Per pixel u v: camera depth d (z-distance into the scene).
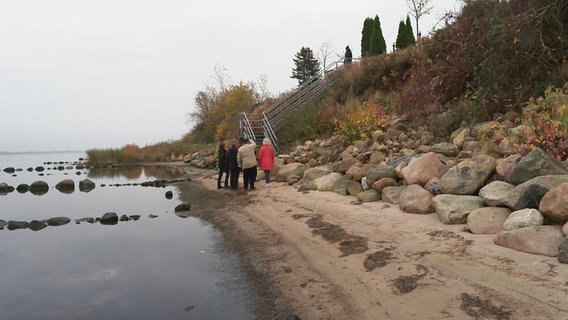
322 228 7.03
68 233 8.72
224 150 14.05
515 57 9.37
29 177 23.89
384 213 7.02
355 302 4.32
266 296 4.83
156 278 5.70
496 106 9.70
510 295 3.64
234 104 33.16
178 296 5.00
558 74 8.89
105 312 4.62
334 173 10.36
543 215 4.65
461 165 6.60
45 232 8.85
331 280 4.99
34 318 4.53
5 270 6.25
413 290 4.20
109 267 6.29
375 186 8.12
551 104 7.44
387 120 13.14
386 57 17.73
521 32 9.14
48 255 7.04
